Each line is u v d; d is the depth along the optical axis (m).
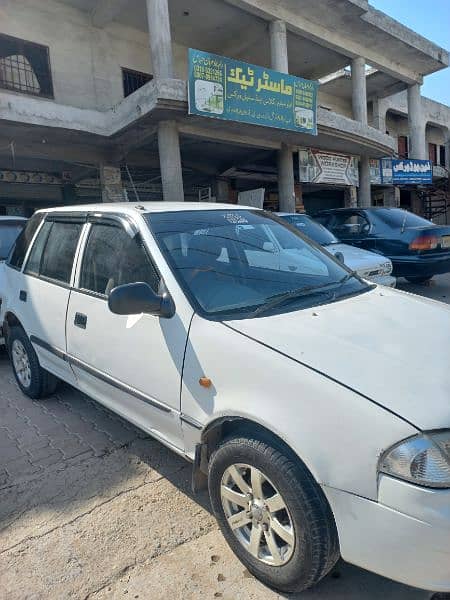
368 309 2.67
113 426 3.87
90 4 13.27
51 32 13.06
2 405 4.36
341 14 14.85
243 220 3.41
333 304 2.74
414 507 1.67
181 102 10.23
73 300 3.40
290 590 2.11
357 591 2.15
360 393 1.87
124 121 11.25
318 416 1.89
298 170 15.47
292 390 1.99
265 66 17.84
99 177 14.82
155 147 13.30
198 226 3.14
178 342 2.51
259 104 11.40
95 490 3.00
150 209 3.20
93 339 3.14
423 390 1.87
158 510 2.79
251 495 2.18
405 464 1.70
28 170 14.47
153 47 11.21
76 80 13.59
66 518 2.74
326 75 19.33
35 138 11.95
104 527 2.65
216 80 10.53
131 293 2.47
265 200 20.31
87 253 3.41
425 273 8.55
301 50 16.86
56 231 3.95
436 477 1.68
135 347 2.78
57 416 4.08
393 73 19.28
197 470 2.45
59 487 3.05
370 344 2.20
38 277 3.98
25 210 14.88
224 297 2.68
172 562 2.37
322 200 23.20
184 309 2.55
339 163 16.69
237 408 2.15
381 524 1.73
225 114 10.78
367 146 15.66
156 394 2.65
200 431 2.39
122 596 2.18
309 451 1.88
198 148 14.04
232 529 2.30
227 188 17.77
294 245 3.46
